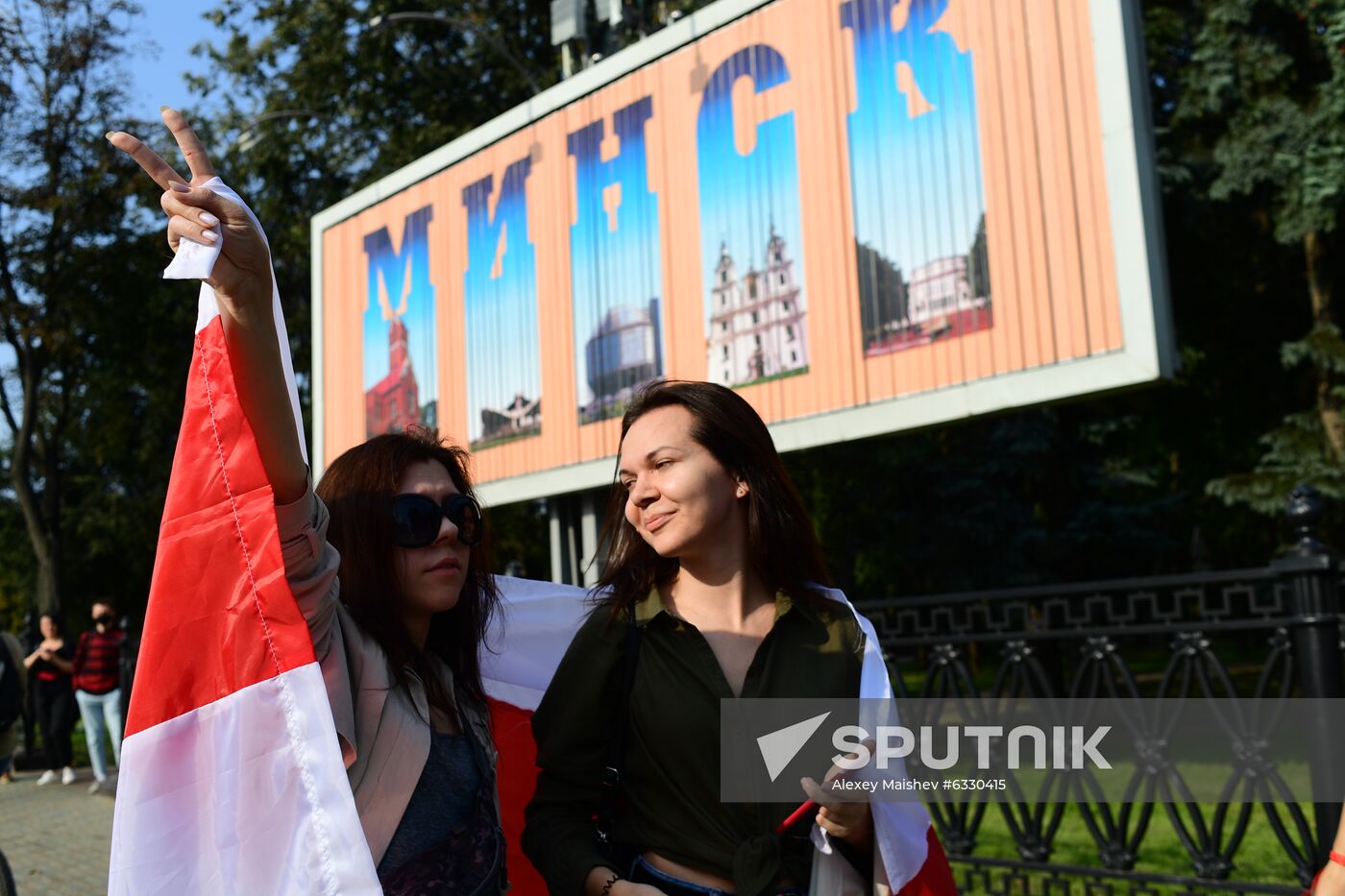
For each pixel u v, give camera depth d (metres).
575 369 7.98
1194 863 4.02
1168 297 5.07
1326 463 12.58
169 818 1.56
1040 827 4.52
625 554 2.06
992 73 5.63
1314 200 11.84
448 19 11.06
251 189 17.72
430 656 1.89
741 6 6.92
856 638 1.99
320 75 16.58
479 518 1.93
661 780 1.90
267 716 1.55
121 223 18.70
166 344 21.02
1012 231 5.50
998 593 4.68
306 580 1.62
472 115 16.89
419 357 9.52
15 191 17.27
